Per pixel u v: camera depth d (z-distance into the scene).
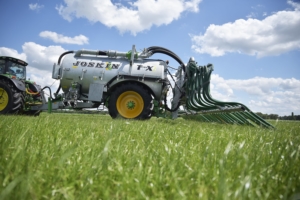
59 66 7.96
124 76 7.52
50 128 2.73
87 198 0.88
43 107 8.12
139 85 7.44
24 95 8.27
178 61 8.25
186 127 3.91
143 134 2.59
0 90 7.86
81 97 7.88
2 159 1.26
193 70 7.35
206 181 1.05
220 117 6.95
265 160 1.49
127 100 7.31
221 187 0.78
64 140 1.95
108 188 0.93
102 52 7.82
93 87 7.52
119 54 7.81
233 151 1.75
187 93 7.69
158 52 8.14
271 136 2.84
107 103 7.70
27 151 1.45
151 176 1.10
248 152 1.75
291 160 1.34
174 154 1.59
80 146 1.72
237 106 5.86
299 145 1.84
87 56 8.01
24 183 0.80
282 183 1.08
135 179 0.99
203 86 6.77
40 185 0.95
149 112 7.24
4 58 8.30
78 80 7.80
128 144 1.97
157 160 1.33
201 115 8.33
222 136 2.60
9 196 0.77
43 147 1.63
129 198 0.86
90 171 1.08
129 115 7.23
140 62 7.79
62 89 8.02
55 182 1.02
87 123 3.88
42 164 1.22
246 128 4.42
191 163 1.37
